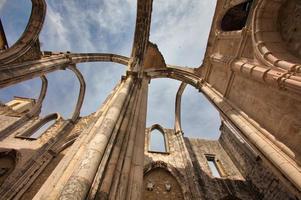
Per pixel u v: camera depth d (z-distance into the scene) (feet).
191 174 29.94
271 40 18.42
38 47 25.34
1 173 29.14
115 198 8.84
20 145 34.27
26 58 23.56
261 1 19.19
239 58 21.76
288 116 14.48
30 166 29.71
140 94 20.85
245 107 20.16
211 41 29.50
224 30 28.32
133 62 25.63
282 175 13.71
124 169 10.85
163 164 32.71
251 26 20.53
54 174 9.87
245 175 33.78
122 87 19.25
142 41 27.22
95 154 9.67
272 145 15.02
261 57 17.53
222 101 24.22
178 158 34.55
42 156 31.76
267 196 27.96
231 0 24.23
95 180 8.75
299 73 13.33
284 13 19.20
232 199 29.81
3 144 33.73
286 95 14.83
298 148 13.19
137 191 10.41
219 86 26.58
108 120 12.87
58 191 8.21
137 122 16.34
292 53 17.35
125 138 13.08
